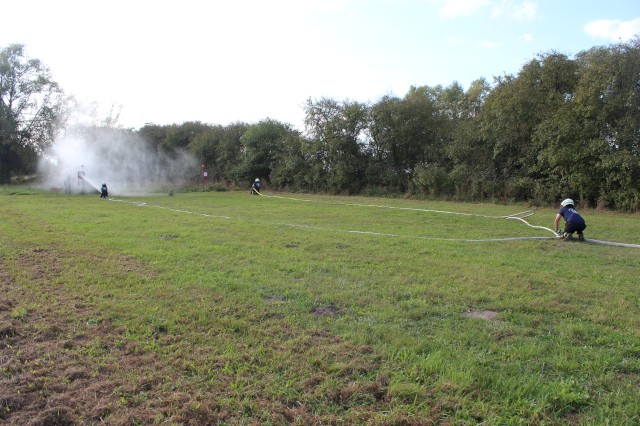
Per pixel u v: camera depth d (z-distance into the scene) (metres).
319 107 30.20
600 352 3.87
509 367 3.55
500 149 20.86
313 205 19.91
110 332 4.31
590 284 6.12
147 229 11.01
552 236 10.70
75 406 3.04
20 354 3.78
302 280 6.21
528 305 5.14
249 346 4.02
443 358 3.71
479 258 7.86
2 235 9.68
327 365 3.62
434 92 36.28
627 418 2.88
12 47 32.06
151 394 3.21
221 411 2.99
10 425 2.81
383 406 3.07
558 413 2.97
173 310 4.92
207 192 31.25
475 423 2.86
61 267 6.84
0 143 31.92
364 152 29.23
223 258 7.62
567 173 18.22
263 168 34.59
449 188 23.45
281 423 2.87
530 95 19.34
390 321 4.65
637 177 16.31
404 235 10.66
